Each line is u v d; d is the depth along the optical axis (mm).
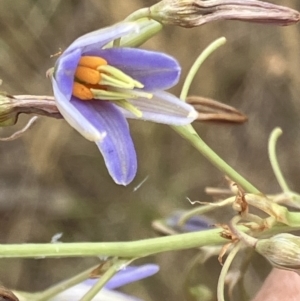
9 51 176
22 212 178
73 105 69
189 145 179
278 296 96
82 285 82
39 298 76
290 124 188
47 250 68
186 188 178
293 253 68
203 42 176
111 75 70
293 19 72
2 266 173
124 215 178
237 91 187
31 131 172
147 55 71
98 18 178
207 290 91
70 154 178
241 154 186
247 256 85
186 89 85
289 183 186
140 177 178
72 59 68
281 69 183
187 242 73
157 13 73
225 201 77
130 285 171
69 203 178
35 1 178
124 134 70
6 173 177
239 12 72
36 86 177
